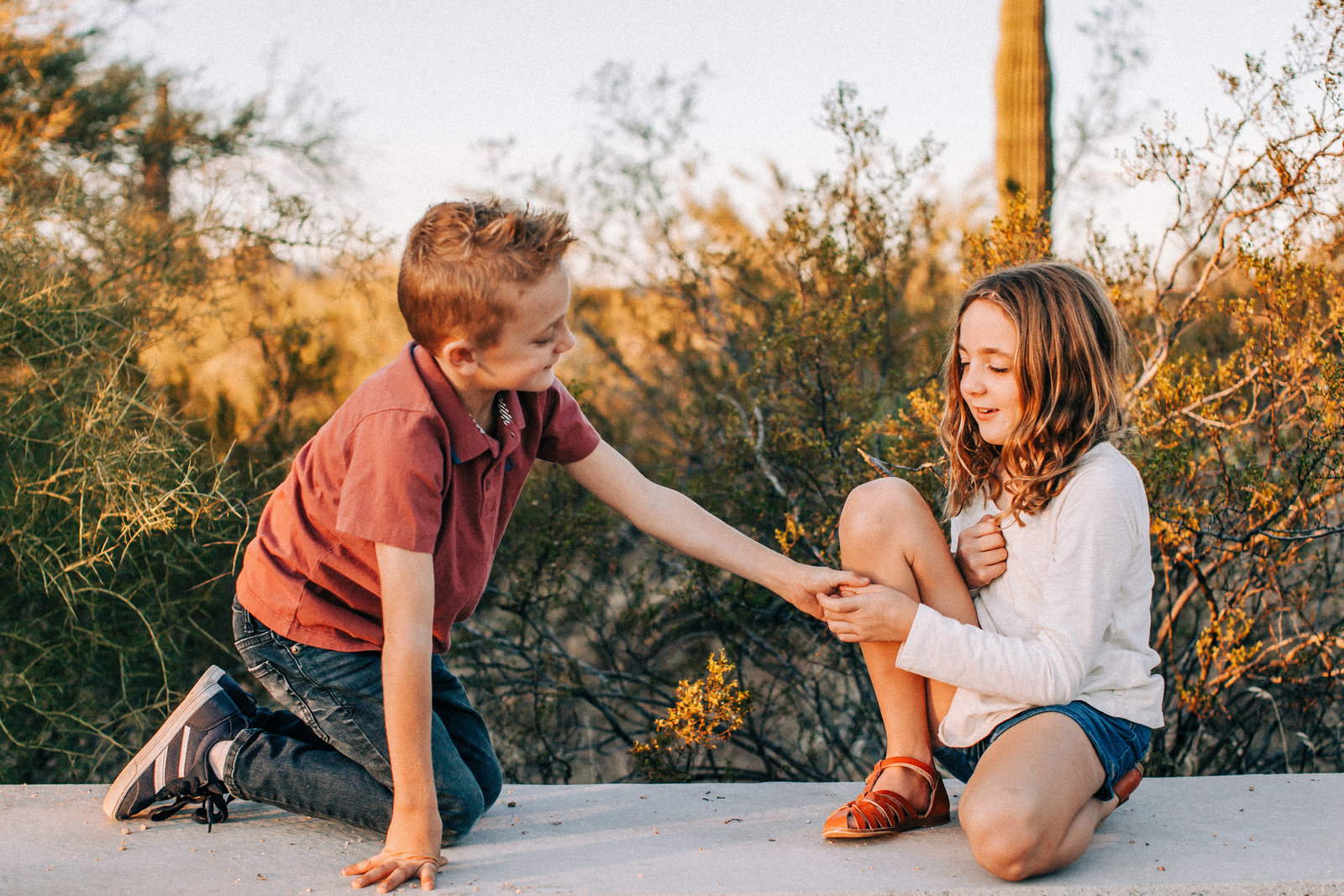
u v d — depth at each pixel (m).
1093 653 1.55
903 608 1.62
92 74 4.09
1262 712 2.87
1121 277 2.78
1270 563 2.57
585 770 3.60
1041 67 3.85
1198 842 1.62
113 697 3.04
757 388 3.38
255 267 3.73
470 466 1.63
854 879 1.47
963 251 2.99
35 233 3.09
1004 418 1.65
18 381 2.90
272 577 1.69
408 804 1.49
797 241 3.41
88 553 2.73
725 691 2.46
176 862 1.56
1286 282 2.39
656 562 3.71
